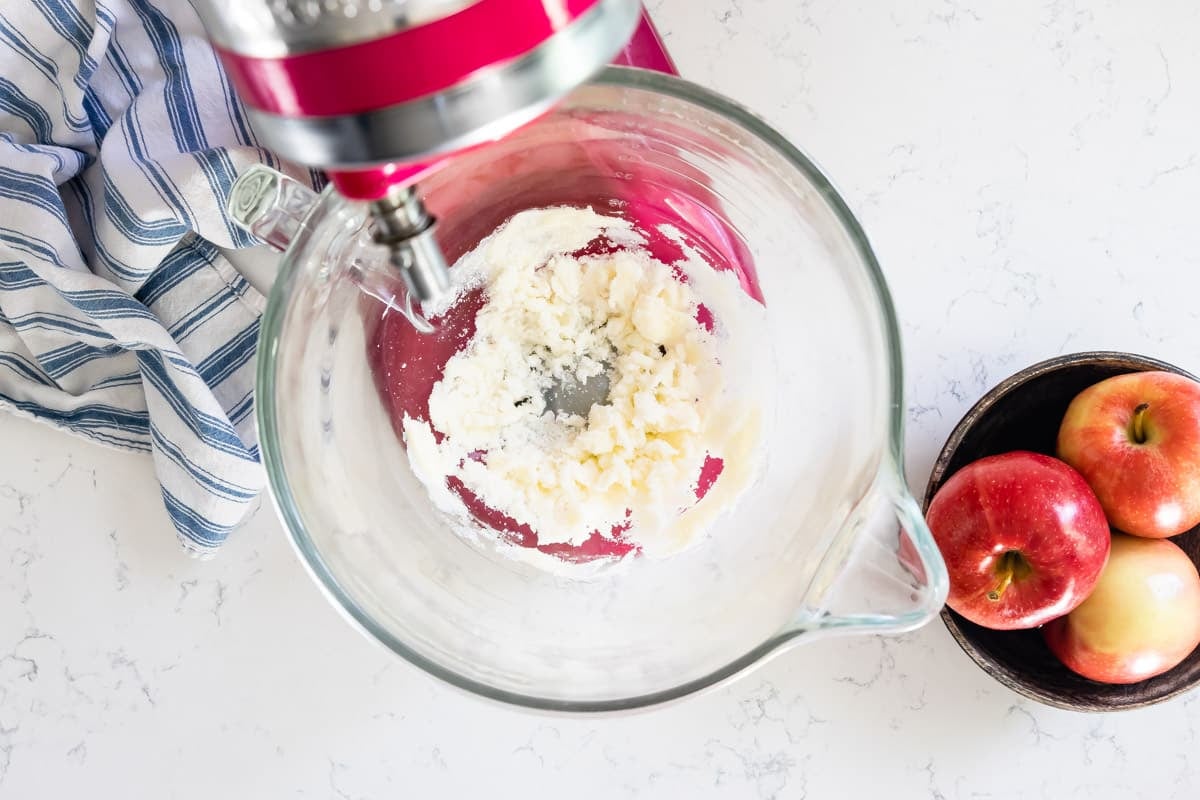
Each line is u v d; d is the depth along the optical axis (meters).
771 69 0.72
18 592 0.73
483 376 0.71
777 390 0.68
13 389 0.72
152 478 0.73
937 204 0.72
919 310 0.72
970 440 0.68
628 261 0.71
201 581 0.73
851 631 0.59
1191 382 0.65
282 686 0.73
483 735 0.72
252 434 0.72
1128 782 0.72
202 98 0.70
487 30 0.46
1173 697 0.66
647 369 0.70
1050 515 0.63
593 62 0.48
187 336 0.72
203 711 0.73
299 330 0.64
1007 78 0.72
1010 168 0.72
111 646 0.73
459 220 0.68
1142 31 0.72
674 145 0.64
